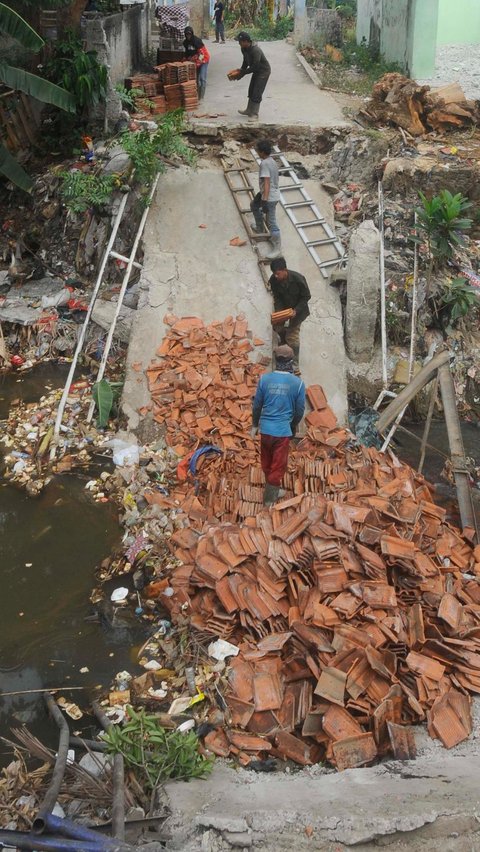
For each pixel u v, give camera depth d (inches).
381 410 376.5
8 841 168.2
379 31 747.4
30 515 315.9
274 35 989.2
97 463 345.7
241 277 417.1
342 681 217.3
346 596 240.7
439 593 250.2
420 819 165.0
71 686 237.5
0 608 269.1
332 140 496.7
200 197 458.3
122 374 397.1
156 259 426.3
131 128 500.4
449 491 330.3
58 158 512.7
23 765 206.2
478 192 456.1
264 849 165.8
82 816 185.6
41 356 426.6
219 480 321.7
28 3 475.5
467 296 400.2
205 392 360.5
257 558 259.6
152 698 230.8
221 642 242.2
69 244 478.9
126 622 262.8
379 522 267.0
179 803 182.2
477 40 817.5
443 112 507.8
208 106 554.3
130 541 298.2
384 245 432.8
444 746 205.6
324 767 206.1
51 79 497.0
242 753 210.1
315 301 406.0
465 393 398.0
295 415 292.8
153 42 727.7
